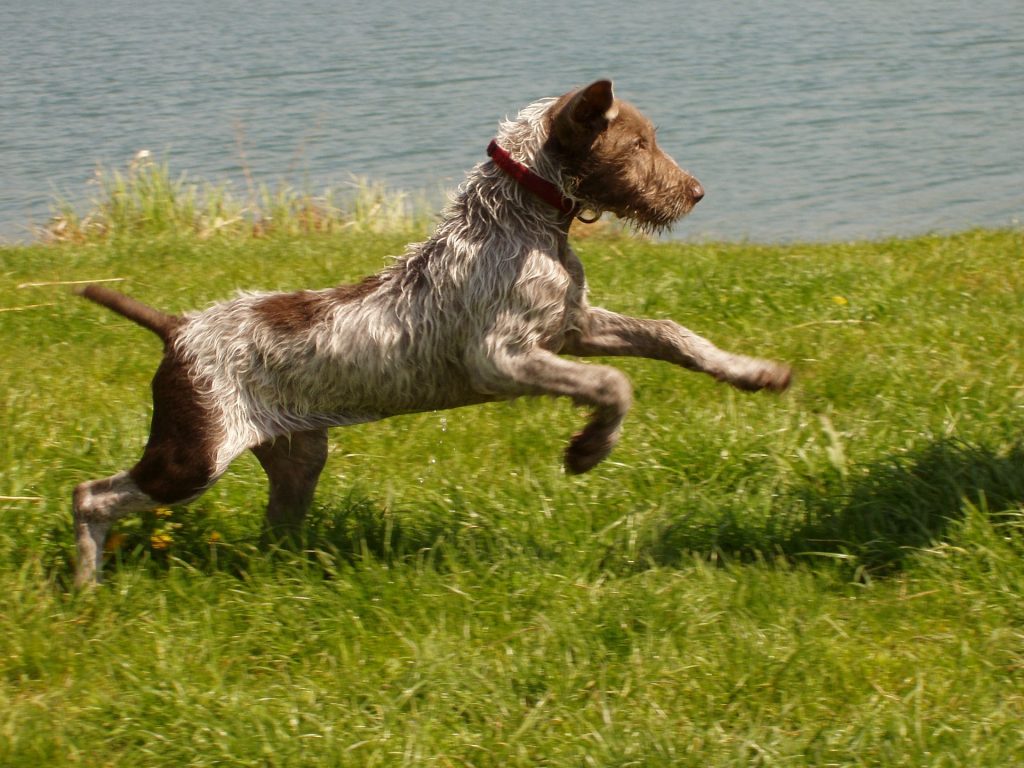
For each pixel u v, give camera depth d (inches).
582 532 267.7
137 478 243.1
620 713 203.8
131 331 413.1
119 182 714.2
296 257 526.6
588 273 467.2
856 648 218.2
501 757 196.2
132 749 200.7
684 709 205.6
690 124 1088.8
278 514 268.4
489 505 277.6
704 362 252.8
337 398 242.5
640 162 243.9
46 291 467.2
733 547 262.4
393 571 247.9
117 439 306.8
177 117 1206.3
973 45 1469.0
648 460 297.3
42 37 2012.8
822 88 1239.5
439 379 243.9
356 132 1093.1
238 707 205.9
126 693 211.8
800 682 209.3
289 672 222.2
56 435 313.1
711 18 1916.8
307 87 1378.0
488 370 237.3
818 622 225.8
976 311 400.5
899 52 1455.5
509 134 241.1
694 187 251.9
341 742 197.9
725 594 236.8
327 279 469.7
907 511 261.3
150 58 1700.3
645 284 436.5
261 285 464.4
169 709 206.2
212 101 1301.7
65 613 233.8
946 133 1009.5
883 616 229.8
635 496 285.1
